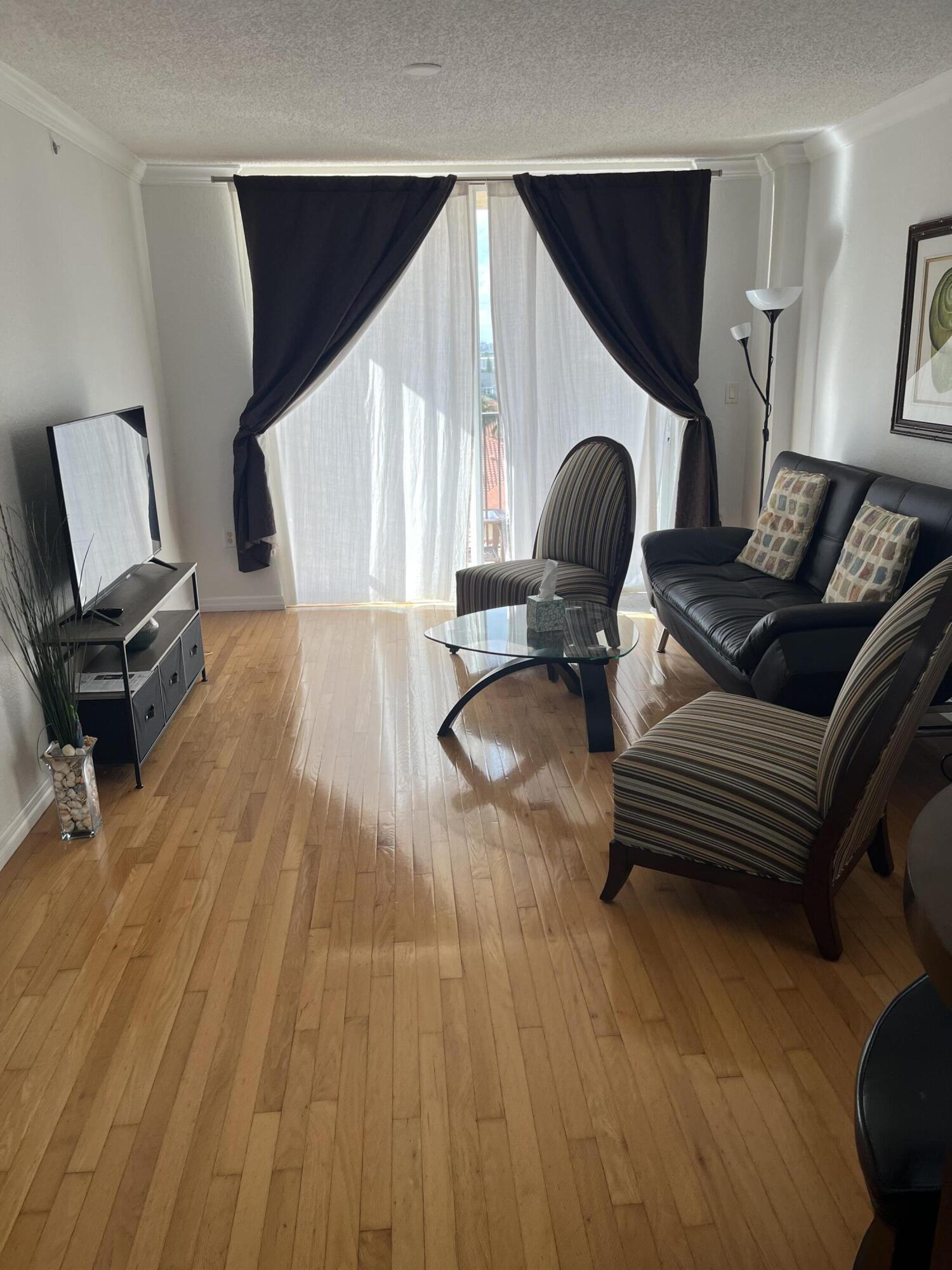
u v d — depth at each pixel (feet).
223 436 18.17
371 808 10.89
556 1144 6.20
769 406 17.24
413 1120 6.42
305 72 11.39
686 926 8.50
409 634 17.28
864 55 11.36
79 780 10.12
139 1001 7.70
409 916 8.77
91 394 13.84
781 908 8.72
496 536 19.15
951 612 6.70
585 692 12.17
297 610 19.03
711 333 18.45
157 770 12.03
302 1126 6.40
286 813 10.80
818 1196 5.77
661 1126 6.31
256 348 17.34
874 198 14.65
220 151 15.78
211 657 16.26
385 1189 5.91
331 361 17.53
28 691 10.94
